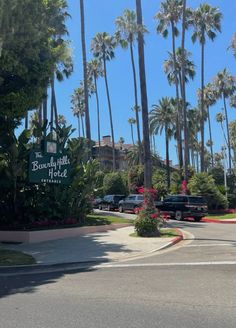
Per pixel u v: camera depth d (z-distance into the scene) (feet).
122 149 404.98
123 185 176.65
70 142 75.82
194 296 28.55
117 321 23.08
